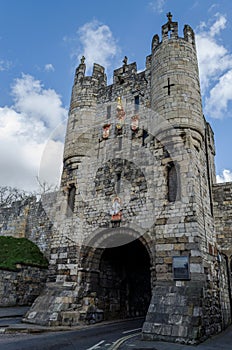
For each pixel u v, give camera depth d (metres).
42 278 23.06
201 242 13.58
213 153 23.53
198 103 17.30
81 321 15.05
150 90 19.48
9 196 43.38
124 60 22.05
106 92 21.78
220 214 17.97
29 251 25.78
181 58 18.19
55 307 14.98
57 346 9.31
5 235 29.77
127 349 9.16
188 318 11.05
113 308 18.36
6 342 9.77
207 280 13.23
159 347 9.53
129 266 20.95
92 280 16.94
